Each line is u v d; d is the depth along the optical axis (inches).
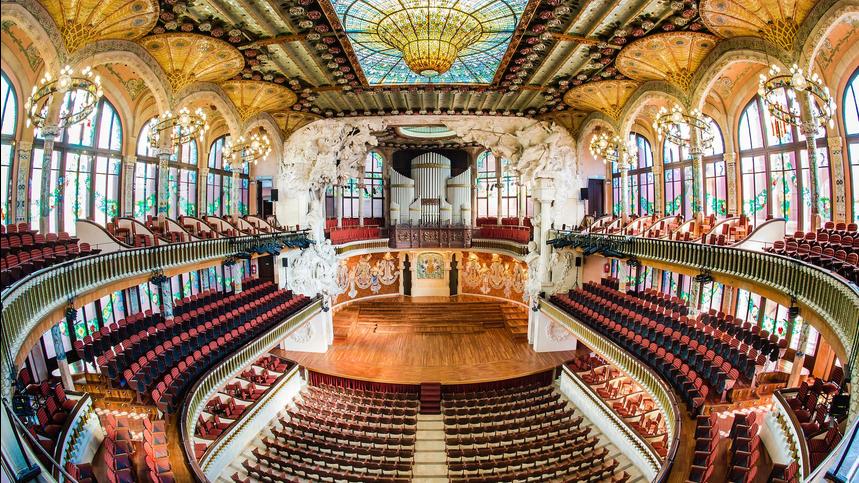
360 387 960.3
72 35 514.6
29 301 397.1
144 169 893.8
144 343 616.1
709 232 701.3
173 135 729.0
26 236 506.9
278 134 1119.0
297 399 906.7
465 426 789.9
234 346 726.5
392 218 1533.0
